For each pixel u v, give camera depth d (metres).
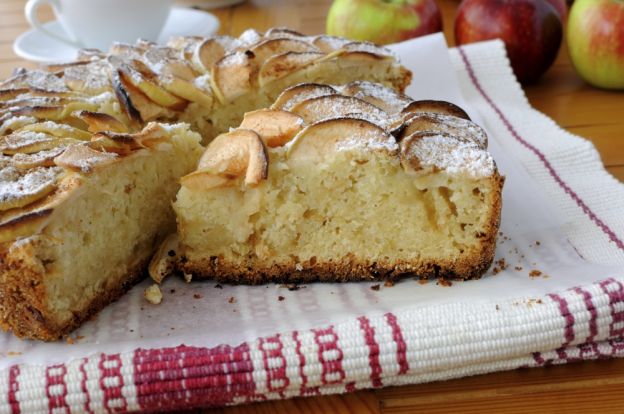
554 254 0.46
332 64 0.55
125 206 0.46
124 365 0.40
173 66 0.54
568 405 0.40
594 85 0.64
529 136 0.57
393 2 0.66
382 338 0.41
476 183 0.44
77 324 0.44
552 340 0.41
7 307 0.43
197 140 0.49
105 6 0.64
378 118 0.48
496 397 0.40
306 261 0.46
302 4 0.79
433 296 0.44
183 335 0.42
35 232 0.42
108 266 0.46
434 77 0.62
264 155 0.45
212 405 0.41
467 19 0.66
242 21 0.76
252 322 0.43
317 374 0.40
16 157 0.45
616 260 0.46
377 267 0.46
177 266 0.47
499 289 0.44
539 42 0.63
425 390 0.41
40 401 0.40
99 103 0.51
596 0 0.61
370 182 0.45
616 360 0.42
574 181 0.52
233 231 0.46
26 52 0.66
